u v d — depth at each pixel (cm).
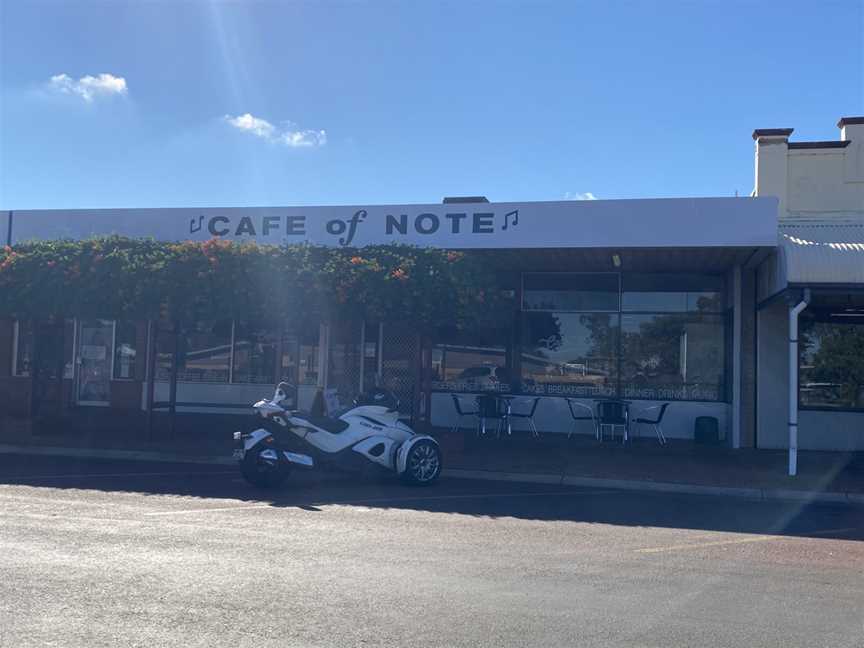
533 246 1783
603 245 1747
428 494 1323
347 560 871
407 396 2139
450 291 1659
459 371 2136
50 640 616
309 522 1067
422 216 1845
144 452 1738
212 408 2173
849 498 1378
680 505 1293
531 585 794
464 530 1047
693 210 1711
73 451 1745
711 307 2055
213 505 1175
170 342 2217
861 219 1936
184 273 1705
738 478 1519
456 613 701
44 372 2228
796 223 1938
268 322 1786
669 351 2059
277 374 2167
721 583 822
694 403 2028
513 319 2109
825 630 679
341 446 1349
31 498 1202
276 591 751
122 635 630
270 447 1303
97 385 2244
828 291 1549
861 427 1889
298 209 1911
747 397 1942
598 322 2089
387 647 618
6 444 1816
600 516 1178
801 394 1919
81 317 1794
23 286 1767
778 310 1930
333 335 2158
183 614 681
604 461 1683
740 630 675
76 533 970
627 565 886
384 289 1652
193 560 854
